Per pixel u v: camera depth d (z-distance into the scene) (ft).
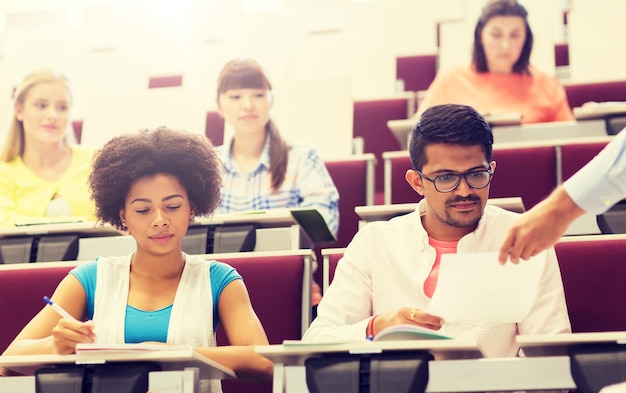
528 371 3.78
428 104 10.19
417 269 5.27
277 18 12.84
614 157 3.70
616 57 10.65
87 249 6.77
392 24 12.60
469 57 11.71
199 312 5.17
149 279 5.29
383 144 10.35
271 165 8.25
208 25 12.92
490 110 9.91
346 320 5.16
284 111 9.65
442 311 4.04
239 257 6.08
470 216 5.04
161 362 4.13
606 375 3.68
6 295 6.23
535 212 3.83
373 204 8.20
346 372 3.89
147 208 5.20
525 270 3.90
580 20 10.84
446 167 5.01
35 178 8.37
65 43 13.07
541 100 9.97
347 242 8.09
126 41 13.03
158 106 9.84
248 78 8.50
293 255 6.03
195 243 6.55
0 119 9.89
